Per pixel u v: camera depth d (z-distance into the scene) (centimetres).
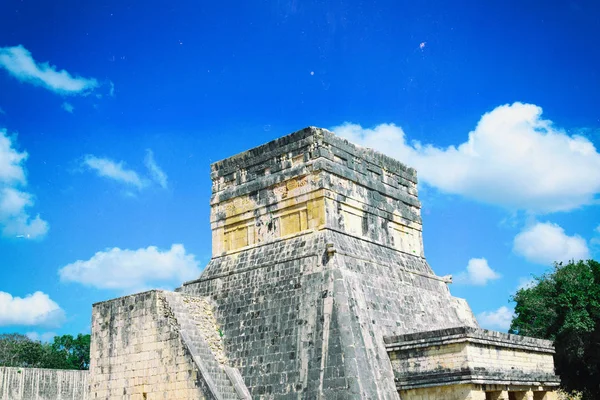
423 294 3538
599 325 4766
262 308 3130
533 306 5084
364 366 2703
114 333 3291
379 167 3675
